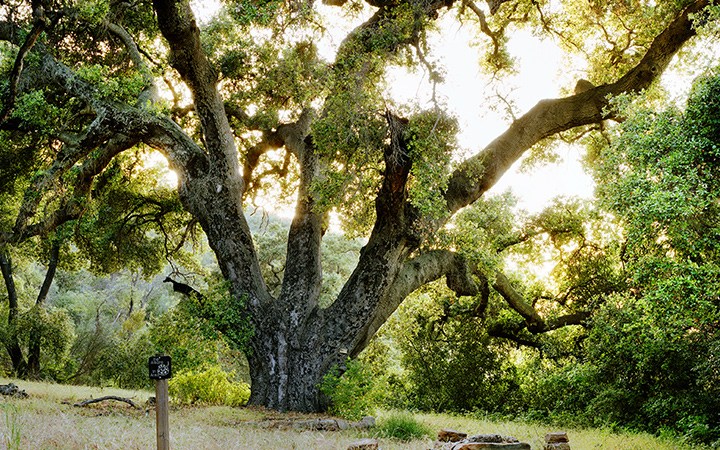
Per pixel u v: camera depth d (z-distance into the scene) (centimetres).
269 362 1647
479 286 2300
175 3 1502
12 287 3275
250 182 2202
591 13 2216
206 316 1697
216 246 1720
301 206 1758
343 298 1677
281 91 1916
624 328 1513
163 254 2961
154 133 1806
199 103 1681
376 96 1434
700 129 1062
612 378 1694
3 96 1773
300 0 1692
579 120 1847
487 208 2166
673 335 1168
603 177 1208
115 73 2103
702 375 1386
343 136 1421
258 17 1374
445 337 2589
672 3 1867
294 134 1908
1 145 2238
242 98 2016
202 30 1962
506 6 2267
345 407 1463
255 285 1698
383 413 1658
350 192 1482
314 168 1781
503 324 2442
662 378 1545
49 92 1955
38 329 3109
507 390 2439
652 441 1255
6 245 1781
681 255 1135
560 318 2255
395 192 1564
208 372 1825
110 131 1789
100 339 3591
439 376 2509
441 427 1398
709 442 1270
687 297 1030
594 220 2258
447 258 1884
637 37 2192
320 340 1650
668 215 984
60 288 5169
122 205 2625
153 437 807
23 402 1215
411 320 2589
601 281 2284
